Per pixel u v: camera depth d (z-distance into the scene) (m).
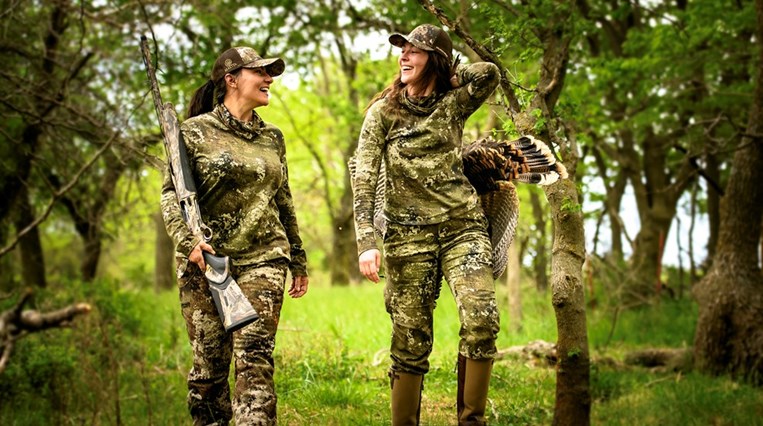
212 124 4.50
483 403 4.36
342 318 10.38
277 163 4.57
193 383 4.49
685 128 10.52
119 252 30.53
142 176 12.61
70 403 7.18
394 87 4.52
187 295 4.40
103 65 10.39
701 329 9.29
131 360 8.13
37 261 14.81
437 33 4.43
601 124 14.97
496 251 4.69
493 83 4.42
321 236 33.38
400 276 4.46
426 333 4.49
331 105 17.38
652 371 9.39
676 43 13.23
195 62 10.93
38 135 10.27
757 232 9.23
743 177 9.22
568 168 5.44
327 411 5.99
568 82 12.84
